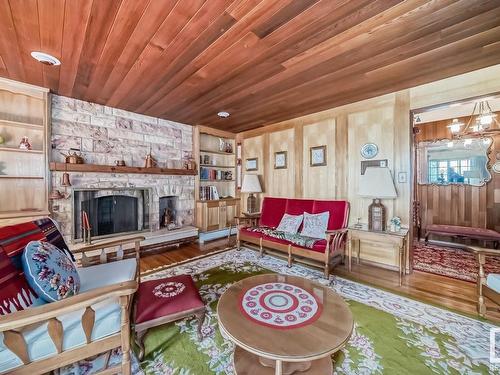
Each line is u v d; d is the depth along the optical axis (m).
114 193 3.38
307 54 1.88
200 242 4.10
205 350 1.48
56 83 2.52
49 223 1.74
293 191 3.95
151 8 1.37
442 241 4.19
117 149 3.43
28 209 2.71
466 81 2.30
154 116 3.77
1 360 0.95
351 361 1.37
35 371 0.99
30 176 2.64
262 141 4.49
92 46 1.78
